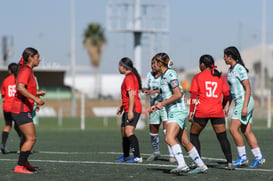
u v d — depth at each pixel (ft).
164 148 127.13
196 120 81.41
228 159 81.71
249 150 118.01
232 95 86.99
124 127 94.89
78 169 82.74
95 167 85.81
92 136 174.81
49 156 106.22
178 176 74.69
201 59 80.79
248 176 74.79
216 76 80.89
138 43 248.52
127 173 77.87
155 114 98.73
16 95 76.69
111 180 70.79
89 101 424.87
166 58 77.82
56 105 409.28
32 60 77.25
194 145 82.28
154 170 81.82
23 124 76.84
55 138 165.17
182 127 76.23
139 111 93.81
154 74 98.68
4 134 115.03
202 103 80.79
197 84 80.84
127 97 93.25
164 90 77.82
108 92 513.86
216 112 80.43
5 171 79.71
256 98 428.56
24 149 77.82
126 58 93.04
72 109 367.66
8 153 115.85
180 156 75.15
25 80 75.31
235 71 85.61
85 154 110.83
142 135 181.16
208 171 80.23
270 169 83.20
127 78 92.02
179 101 75.97
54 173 77.71
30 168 80.64
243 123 86.43
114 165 89.20
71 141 152.05
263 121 288.71
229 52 86.07
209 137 166.81
